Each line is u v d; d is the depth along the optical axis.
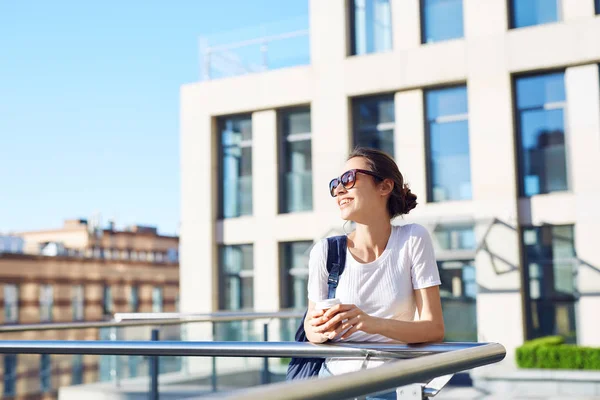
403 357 1.94
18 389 11.33
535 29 13.26
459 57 13.77
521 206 13.20
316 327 2.27
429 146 14.09
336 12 15.09
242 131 16.34
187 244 16.38
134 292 45.78
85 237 48.47
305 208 15.39
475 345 1.93
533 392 10.77
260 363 8.62
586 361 11.02
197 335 10.59
